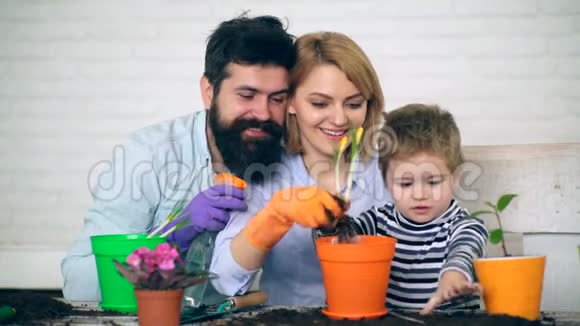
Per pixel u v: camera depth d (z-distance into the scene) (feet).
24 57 8.95
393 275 4.69
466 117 8.68
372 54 8.79
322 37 5.13
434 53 8.71
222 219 4.62
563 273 5.27
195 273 3.63
